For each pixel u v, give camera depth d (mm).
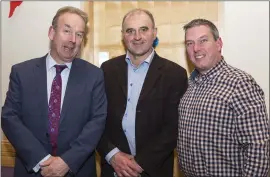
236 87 1421
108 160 1754
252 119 1372
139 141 1730
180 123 1642
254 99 1392
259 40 2094
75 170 1553
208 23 1571
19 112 1646
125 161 1679
